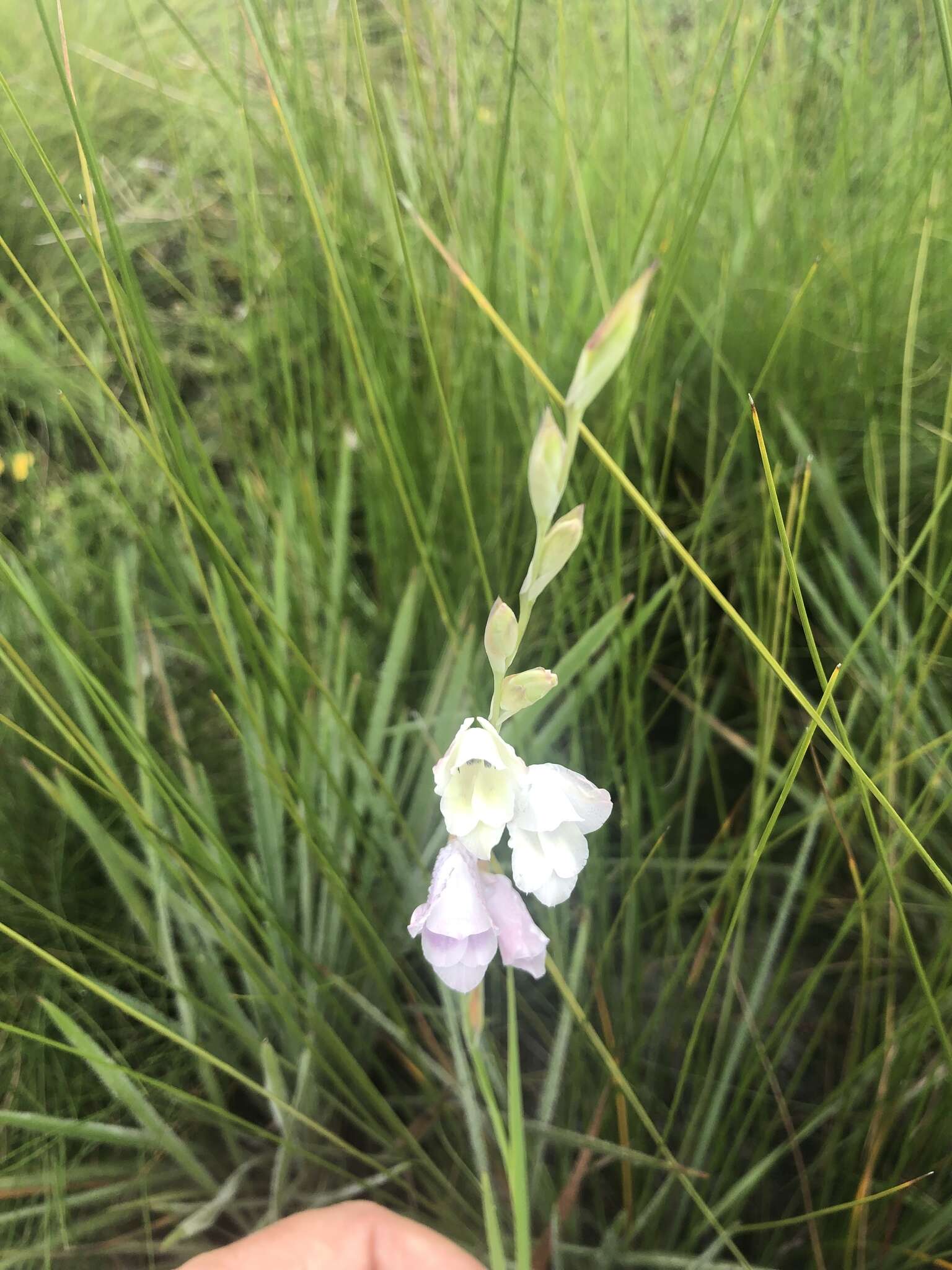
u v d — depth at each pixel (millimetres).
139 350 294
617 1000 348
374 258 455
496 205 318
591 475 410
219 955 347
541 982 365
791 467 419
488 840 186
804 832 389
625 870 361
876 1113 290
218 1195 314
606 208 466
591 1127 304
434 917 193
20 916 344
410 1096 348
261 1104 355
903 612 369
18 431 479
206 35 643
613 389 426
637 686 339
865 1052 330
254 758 320
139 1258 332
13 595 371
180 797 285
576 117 471
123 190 590
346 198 413
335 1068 344
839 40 509
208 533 280
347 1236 268
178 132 586
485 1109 325
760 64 503
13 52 647
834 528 408
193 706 413
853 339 427
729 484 453
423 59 496
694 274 458
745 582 413
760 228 451
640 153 478
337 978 314
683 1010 332
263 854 340
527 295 442
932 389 418
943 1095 296
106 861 298
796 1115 341
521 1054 364
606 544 420
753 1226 278
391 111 412
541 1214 315
